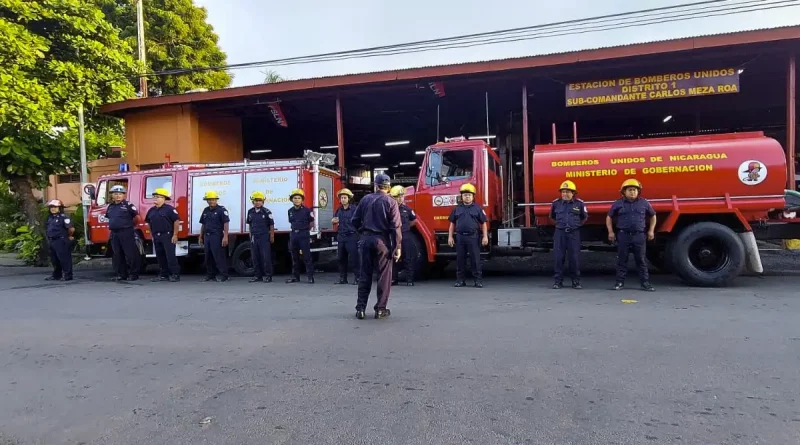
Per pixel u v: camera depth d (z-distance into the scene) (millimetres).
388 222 6324
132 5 24766
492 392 3834
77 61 15375
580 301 7227
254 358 4828
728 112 17516
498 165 10883
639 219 8031
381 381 4125
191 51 26609
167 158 14539
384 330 5719
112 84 15664
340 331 5730
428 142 22797
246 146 22922
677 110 16812
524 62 12086
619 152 8703
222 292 8867
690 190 8328
